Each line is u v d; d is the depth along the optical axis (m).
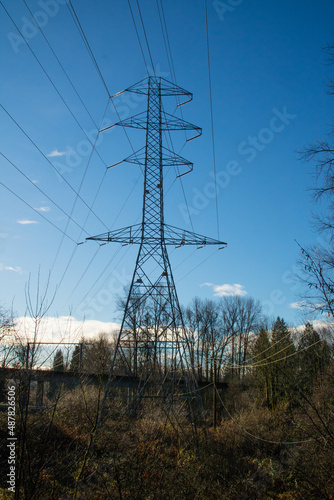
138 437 12.06
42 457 8.04
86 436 10.40
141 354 26.39
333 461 12.34
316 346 15.66
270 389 29.06
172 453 14.19
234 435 20.58
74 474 9.12
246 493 13.45
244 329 57.41
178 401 23.33
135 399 20.52
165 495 10.50
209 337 56.50
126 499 9.34
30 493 7.27
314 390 14.72
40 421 8.46
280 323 26.80
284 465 14.97
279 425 19.94
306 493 12.61
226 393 44.59
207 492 12.42
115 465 9.43
